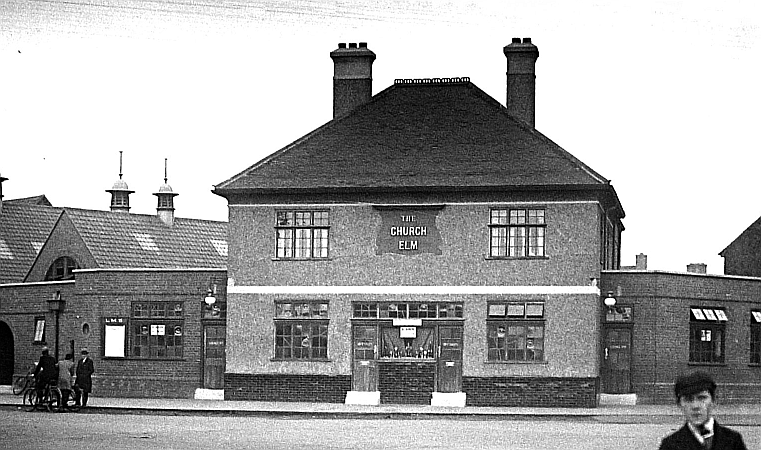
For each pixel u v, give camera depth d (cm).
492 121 4016
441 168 3950
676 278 3991
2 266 6138
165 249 6197
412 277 3931
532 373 3834
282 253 4022
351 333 3950
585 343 3816
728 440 973
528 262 3859
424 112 4078
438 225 3925
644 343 3953
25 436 2686
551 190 3844
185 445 2470
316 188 3962
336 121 4109
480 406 3844
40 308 4822
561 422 3228
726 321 4066
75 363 4381
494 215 3900
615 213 4472
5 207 6444
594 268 3828
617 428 3003
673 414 3484
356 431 2867
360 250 3966
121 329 4306
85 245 5794
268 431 2856
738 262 6194
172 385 4238
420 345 3916
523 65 4147
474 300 3884
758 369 4125
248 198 4041
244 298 4028
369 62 4178
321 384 3959
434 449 2408
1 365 5247
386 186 3928
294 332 3997
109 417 3369
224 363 4178
